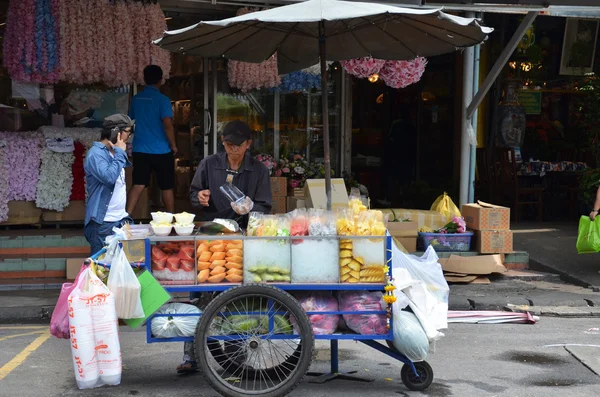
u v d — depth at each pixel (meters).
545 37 14.00
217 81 10.95
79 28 9.52
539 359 6.38
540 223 12.78
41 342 6.84
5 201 9.69
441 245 9.44
